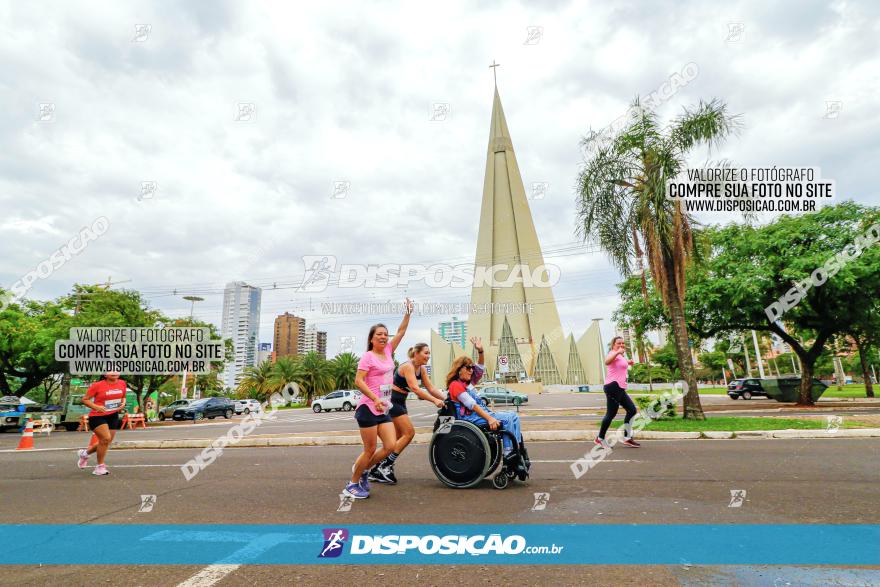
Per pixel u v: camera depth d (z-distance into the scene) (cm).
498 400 3431
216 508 463
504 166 10331
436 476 581
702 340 2300
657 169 1236
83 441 1444
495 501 461
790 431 923
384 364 501
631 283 2238
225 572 303
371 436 478
